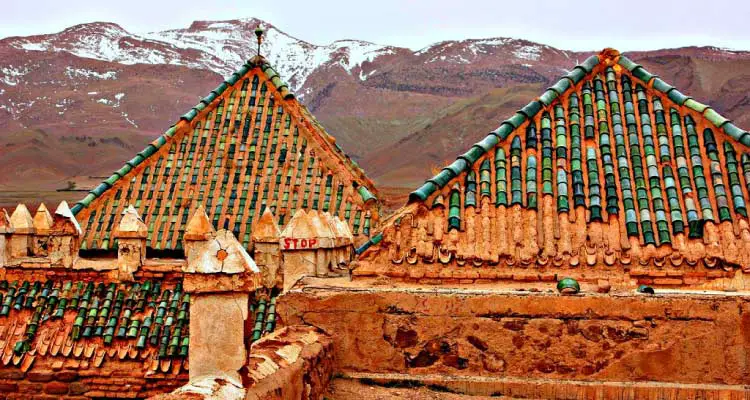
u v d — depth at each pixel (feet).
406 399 35.27
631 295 36.40
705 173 43.80
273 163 74.95
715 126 45.14
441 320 37.14
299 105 78.74
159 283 65.16
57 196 289.94
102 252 70.23
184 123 77.25
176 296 63.93
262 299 62.64
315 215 45.88
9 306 63.41
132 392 59.52
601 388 35.86
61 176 380.37
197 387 25.54
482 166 44.55
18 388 60.08
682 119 46.37
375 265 41.60
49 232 66.08
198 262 28.50
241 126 77.66
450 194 43.39
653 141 45.57
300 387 30.96
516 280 40.63
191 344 28.32
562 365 36.47
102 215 72.28
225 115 78.54
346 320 37.52
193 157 75.82
